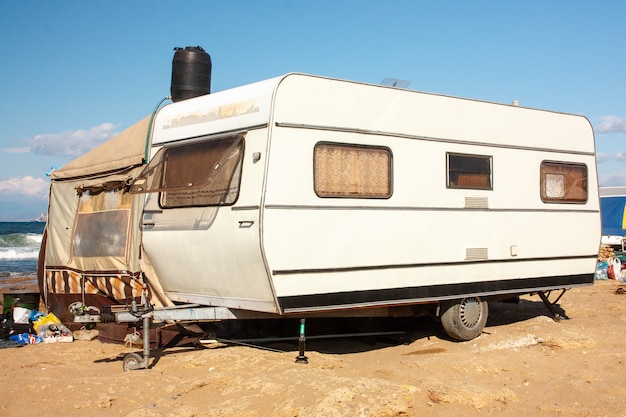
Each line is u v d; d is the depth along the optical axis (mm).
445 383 6891
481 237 9211
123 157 9727
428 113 8688
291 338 8633
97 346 8914
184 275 8312
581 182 10688
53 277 10781
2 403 6305
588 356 8391
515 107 9812
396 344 9227
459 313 9000
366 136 7992
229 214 7434
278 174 7180
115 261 9336
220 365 7441
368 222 7930
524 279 9773
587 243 10688
